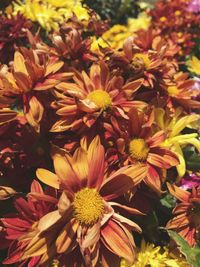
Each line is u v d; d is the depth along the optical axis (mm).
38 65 212
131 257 185
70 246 187
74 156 192
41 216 197
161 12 499
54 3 406
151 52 245
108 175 208
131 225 186
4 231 200
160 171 212
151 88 240
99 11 547
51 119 220
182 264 220
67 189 190
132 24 522
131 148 213
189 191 236
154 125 224
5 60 325
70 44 243
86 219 190
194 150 247
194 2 499
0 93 212
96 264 193
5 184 223
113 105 216
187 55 475
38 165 223
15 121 218
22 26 326
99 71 227
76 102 205
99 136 212
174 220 220
